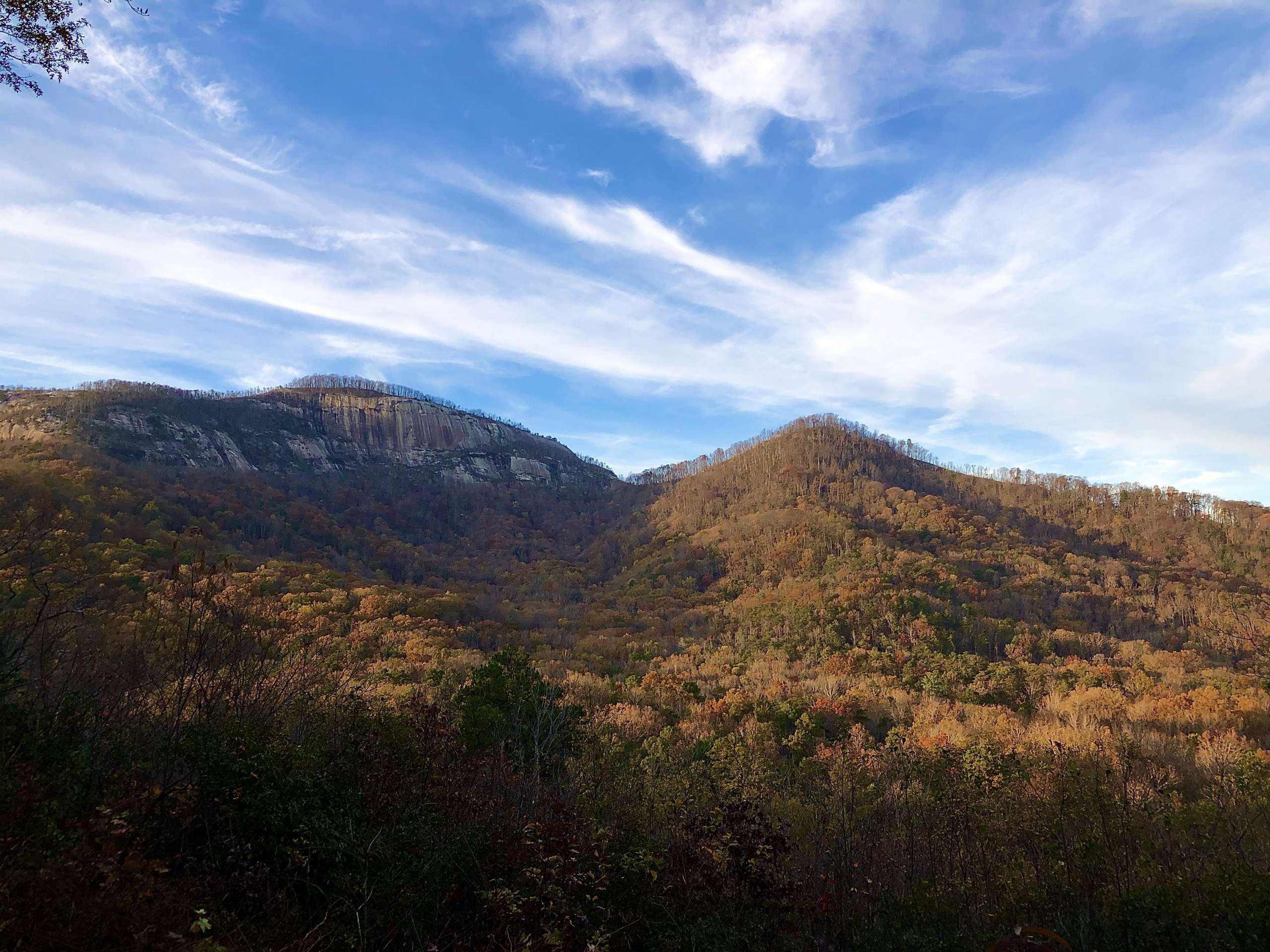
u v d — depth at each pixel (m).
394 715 7.62
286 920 4.48
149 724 6.02
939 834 7.49
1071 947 5.11
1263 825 7.14
